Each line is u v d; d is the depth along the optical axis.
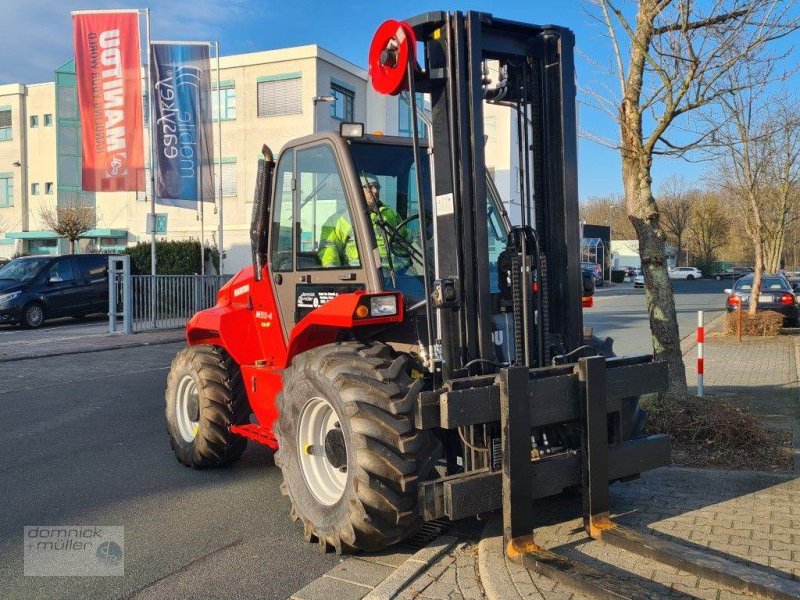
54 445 7.75
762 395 9.48
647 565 4.20
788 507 5.18
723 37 6.84
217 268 32.03
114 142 21.09
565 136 4.87
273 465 7.00
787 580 3.71
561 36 4.84
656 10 6.86
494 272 5.14
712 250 73.62
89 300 21.94
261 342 6.20
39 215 41.94
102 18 20.77
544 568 3.98
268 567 4.55
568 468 4.49
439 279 4.37
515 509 4.17
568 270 4.92
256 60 33.62
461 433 4.38
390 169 5.18
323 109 33.47
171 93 21.39
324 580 4.30
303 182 5.46
